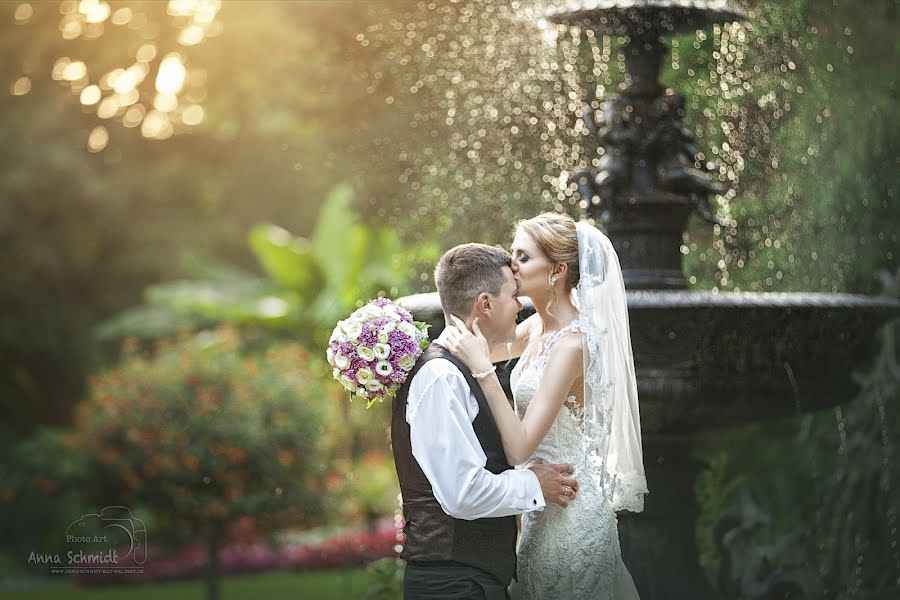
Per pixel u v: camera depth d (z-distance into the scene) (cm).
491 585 464
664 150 680
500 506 446
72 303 2344
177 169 2312
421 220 1081
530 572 516
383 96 1057
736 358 602
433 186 1066
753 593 776
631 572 631
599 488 503
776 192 1014
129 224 2347
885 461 872
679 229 677
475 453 447
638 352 593
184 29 2092
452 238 1070
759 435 1027
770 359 611
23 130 2211
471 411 461
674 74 1047
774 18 977
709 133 1038
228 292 1989
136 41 2150
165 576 1434
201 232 2366
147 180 2311
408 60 1046
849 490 902
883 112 959
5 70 2222
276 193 2367
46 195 2241
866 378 870
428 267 1088
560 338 502
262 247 1747
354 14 1040
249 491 1194
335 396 1430
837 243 980
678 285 669
